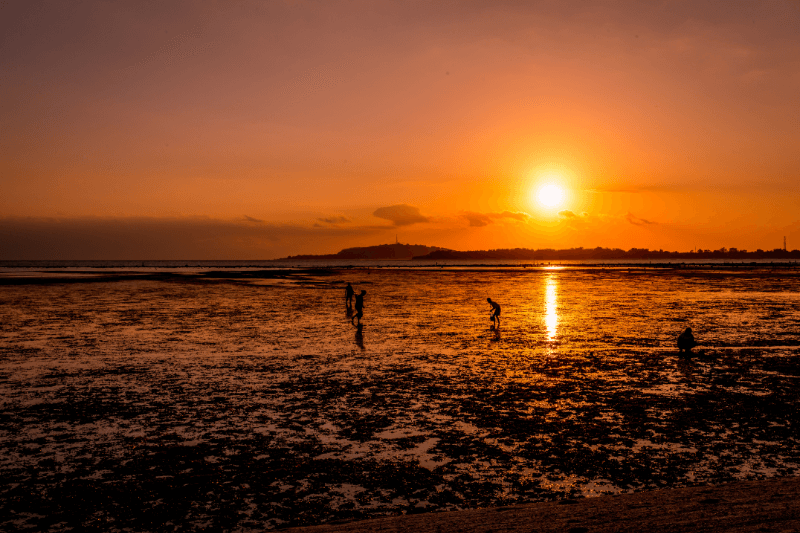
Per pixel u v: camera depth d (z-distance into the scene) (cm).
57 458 867
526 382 1386
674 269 12262
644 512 590
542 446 917
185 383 1378
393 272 10762
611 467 823
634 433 984
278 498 724
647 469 814
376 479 784
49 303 3697
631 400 1212
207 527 647
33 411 1131
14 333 2270
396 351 1844
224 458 867
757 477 782
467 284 6281
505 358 1714
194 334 2241
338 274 9538
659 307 3384
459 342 2038
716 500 623
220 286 5794
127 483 772
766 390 1298
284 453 888
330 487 758
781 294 4462
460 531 562
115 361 1666
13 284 6056
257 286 5816
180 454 884
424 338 2136
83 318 2816
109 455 880
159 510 691
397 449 906
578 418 1077
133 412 1124
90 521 663
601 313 3050
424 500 715
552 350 1861
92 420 1070
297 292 4856
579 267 14712
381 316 2919
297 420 1068
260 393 1277
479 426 1028
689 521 552
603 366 1588
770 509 580
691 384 1361
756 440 942
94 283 6322
